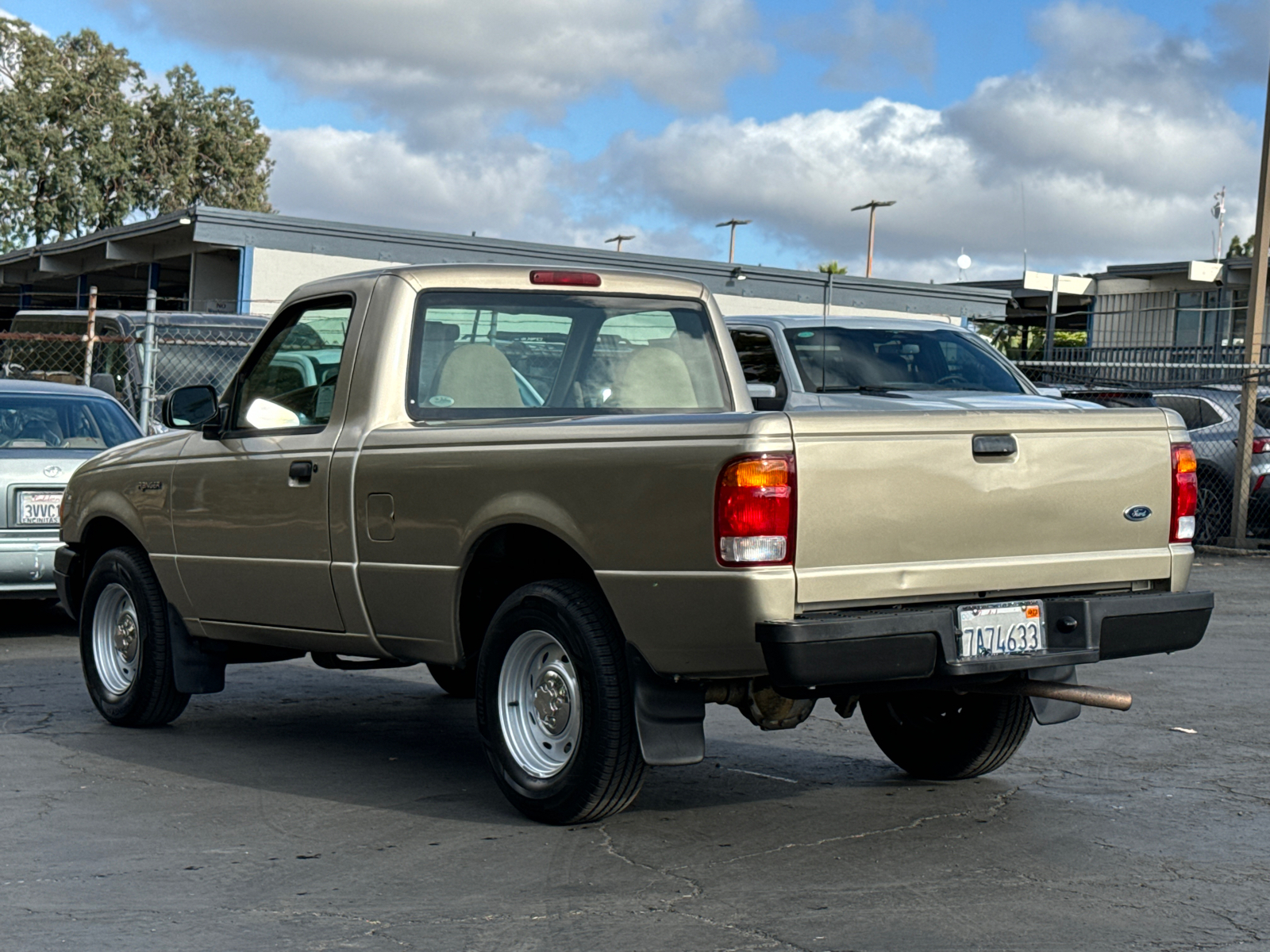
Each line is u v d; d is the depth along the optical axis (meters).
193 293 28.06
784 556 4.48
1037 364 20.09
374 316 5.86
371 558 5.69
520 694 5.31
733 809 5.53
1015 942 3.97
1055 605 4.94
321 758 6.46
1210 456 16.62
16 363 19.62
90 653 7.28
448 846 4.98
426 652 5.64
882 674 4.57
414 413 5.75
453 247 27.67
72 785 5.92
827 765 6.37
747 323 10.68
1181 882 4.55
